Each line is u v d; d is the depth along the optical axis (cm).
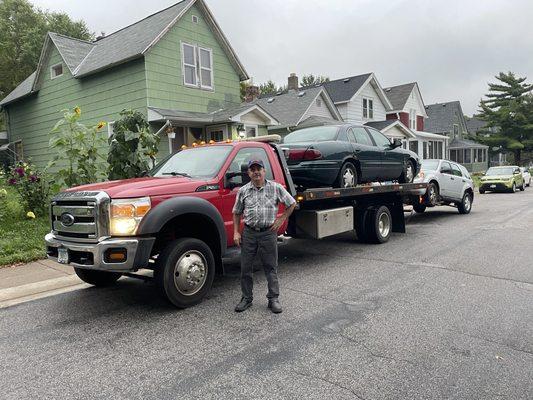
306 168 711
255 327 434
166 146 1609
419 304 490
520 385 311
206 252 512
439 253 768
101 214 454
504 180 2288
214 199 536
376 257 748
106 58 1670
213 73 1798
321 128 833
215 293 556
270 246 480
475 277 599
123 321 464
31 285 596
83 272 575
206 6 1717
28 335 432
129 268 452
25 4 3444
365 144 862
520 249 781
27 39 3284
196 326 442
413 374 329
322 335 408
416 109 3784
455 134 4691
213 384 322
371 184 870
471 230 1025
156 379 333
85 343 408
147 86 1539
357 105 2934
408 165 1017
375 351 371
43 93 2002
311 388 312
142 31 1691
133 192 466
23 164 1093
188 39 1692
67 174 969
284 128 2331
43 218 991
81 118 1797
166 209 471
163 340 409
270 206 477
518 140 4409
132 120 880
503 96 4516
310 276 628
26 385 330
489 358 353
